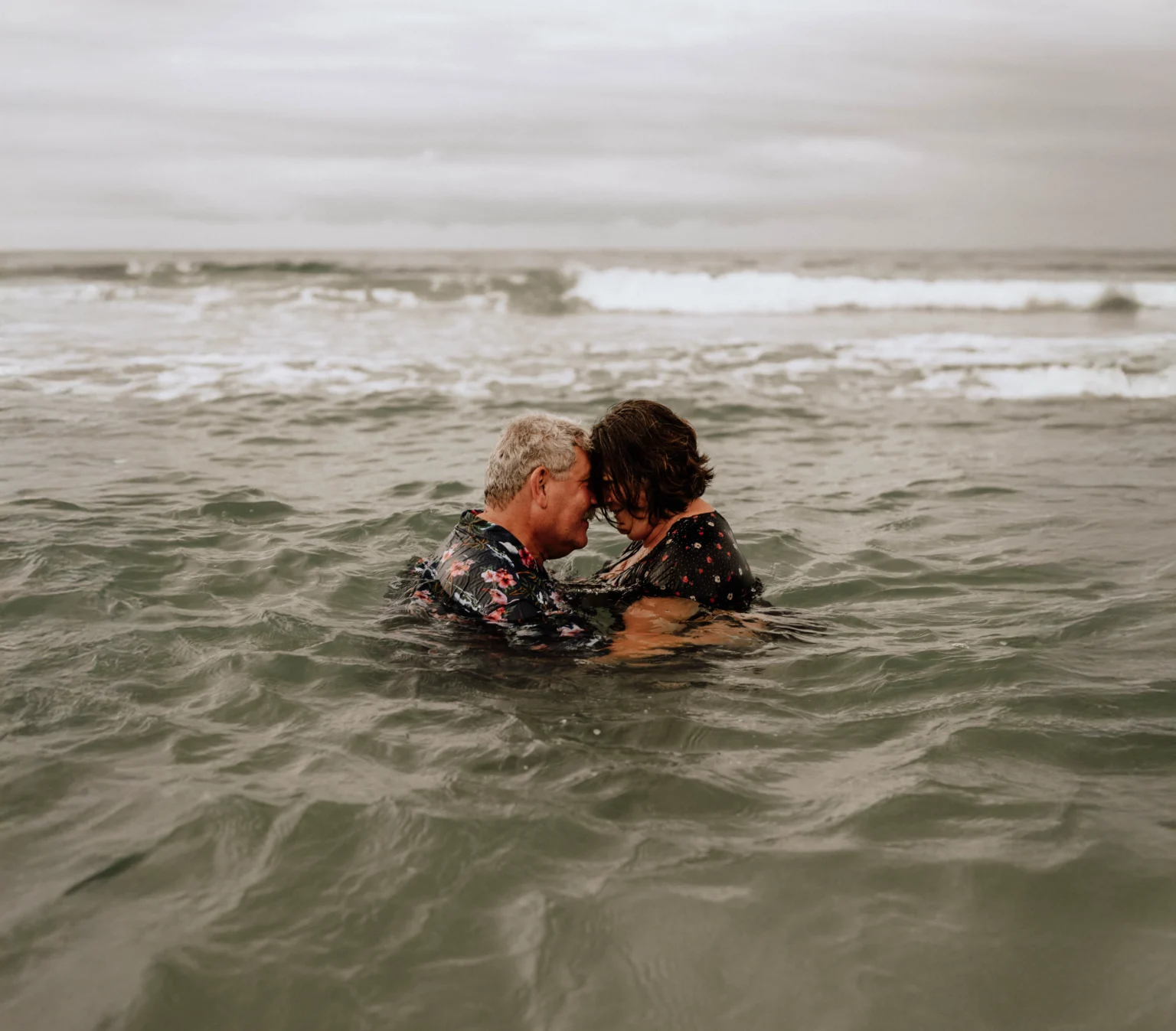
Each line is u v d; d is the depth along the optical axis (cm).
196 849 245
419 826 255
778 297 2602
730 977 205
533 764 288
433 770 284
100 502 603
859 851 247
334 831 253
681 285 2584
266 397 1042
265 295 2522
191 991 198
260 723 313
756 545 545
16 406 951
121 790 273
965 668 362
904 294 2603
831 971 206
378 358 1391
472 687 336
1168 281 3156
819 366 1362
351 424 921
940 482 723
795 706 331
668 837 253
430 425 924
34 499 604
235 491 641
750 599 406
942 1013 195
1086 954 211
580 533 393
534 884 233
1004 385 1202
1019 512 631
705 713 323
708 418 999
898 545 551
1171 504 650
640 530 403
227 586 450
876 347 1588
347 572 471
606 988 202
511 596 372
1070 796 273
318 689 338
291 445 820
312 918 221
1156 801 270
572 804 267
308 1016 193
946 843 250
